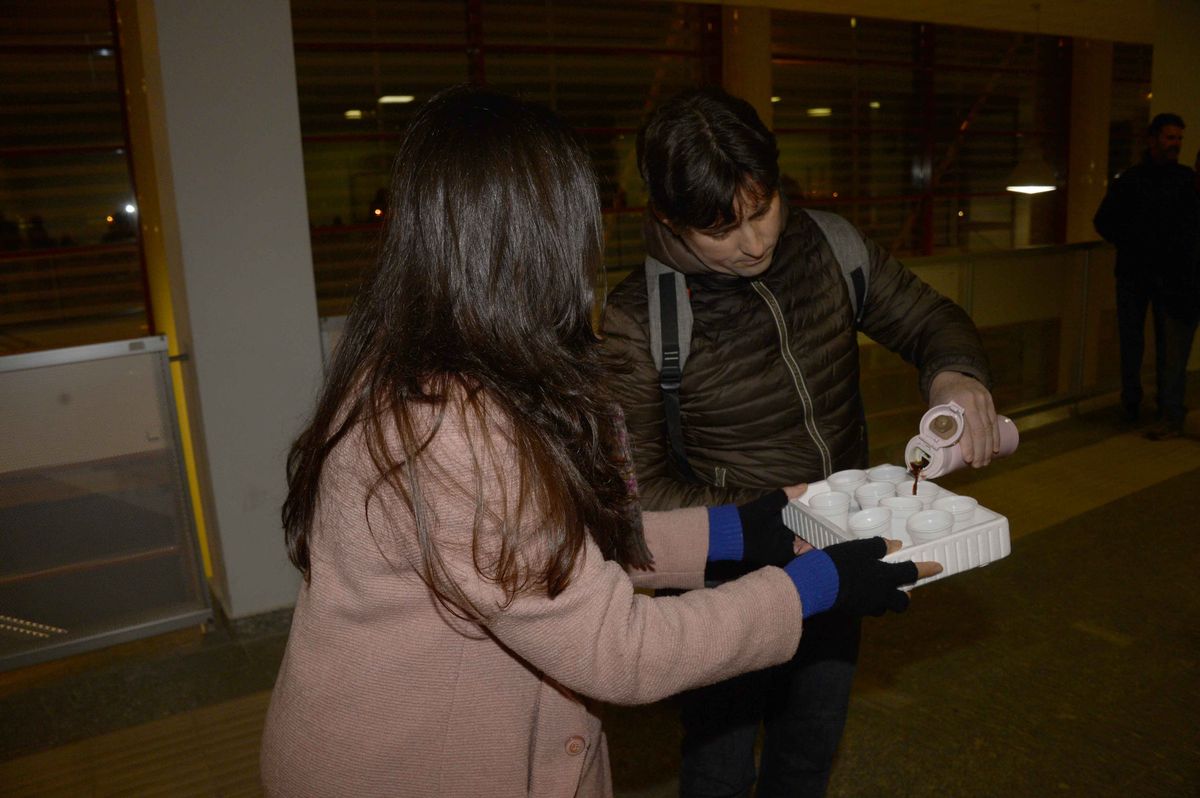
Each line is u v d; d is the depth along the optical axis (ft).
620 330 5.36
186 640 10.59
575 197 3.08
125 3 15.44
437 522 2.82
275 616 10.73
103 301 22.72
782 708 5.67
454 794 3.26
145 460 10.12
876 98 34.53
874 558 3.72
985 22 23.32
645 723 8.51
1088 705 8.36
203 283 9.75
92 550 9.98
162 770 8.20
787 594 3.34
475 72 26.58
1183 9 21.04
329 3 24.38
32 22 20.65
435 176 2.96
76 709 9.27
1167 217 15.84
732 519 4.72
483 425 2.84
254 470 10.36
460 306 2.96
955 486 14.38
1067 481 14.42
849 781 7.49
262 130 9.77
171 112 9.29
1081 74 37.60
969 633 9.78
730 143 4.54
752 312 5.34
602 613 2.93
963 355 5.46
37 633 9.82
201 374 9.91
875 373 15.64
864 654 9.47
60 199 21.80
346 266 25.94
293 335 10.27
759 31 29.25
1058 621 9.95
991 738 7.95
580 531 2.93
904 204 36.29
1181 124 15.70
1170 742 7.75
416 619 3.11
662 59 29.32
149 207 16.94
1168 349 16.35
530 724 3.34
